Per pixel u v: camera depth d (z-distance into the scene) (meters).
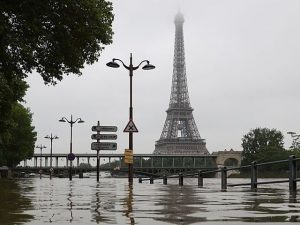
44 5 23.66
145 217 7.92
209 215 8.22
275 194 15.42
